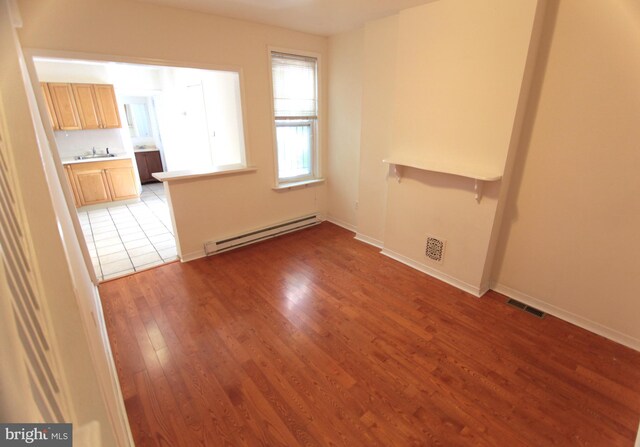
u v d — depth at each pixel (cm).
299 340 221
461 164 262
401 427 161
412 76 280
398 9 275
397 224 333
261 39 330
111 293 278
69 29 229
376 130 341
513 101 220
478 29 228
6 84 78
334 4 264
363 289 286
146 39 262
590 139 206
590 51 196
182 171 334
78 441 81
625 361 200
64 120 484
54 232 83
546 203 234
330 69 390
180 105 570
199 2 260
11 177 77
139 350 211
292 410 170
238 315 248
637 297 204
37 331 69
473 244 268
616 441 153
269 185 388
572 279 232
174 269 321
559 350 210
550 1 204
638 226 197
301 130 411
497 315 247
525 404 172
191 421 164
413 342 219
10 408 45
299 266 329
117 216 488
